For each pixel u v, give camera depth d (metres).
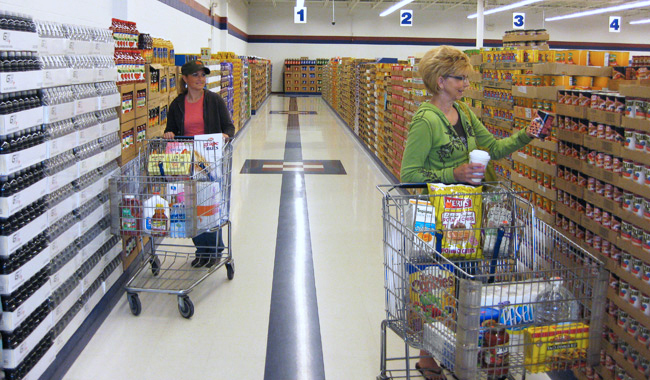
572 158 2.60
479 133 2.71
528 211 2.37
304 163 8.92
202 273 4.05
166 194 3.29
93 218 3.08
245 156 9.52
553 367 2.03
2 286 2.10
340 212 5.93
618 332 2.24
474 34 28.48
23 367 2.26
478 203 2.31
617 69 3.40
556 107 2.79
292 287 3.88
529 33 6.70
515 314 2.00
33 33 2.30
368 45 29.09
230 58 11.62
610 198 2.29
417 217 2.28
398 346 3.08
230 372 2.77
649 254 2.03
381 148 8.54
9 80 2.08
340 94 16.75
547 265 2.37
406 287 2.29
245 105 14.45
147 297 3.69
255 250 4.66
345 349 3.04
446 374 2.68
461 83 2.48
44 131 2.44
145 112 4.27
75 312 2.87
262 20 29.05
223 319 3.37
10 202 2.10
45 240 2.46
